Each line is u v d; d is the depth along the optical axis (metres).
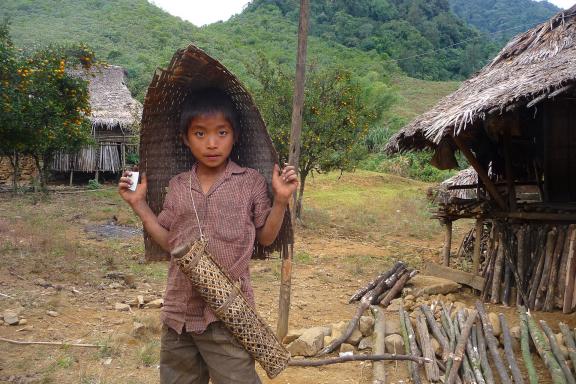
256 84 13.73
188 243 2.39
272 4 79.50
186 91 2.81
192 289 2.52
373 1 82.19
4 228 10.34
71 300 6.25
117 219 13.07
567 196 7.40
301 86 4.88
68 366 4.47
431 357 4.66
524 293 6.43
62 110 15.00
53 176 25.34
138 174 2.73
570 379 4.26
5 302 5.95
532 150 8.03
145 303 6.37
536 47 7.54
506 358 4.71
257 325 2.50
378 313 5.52
